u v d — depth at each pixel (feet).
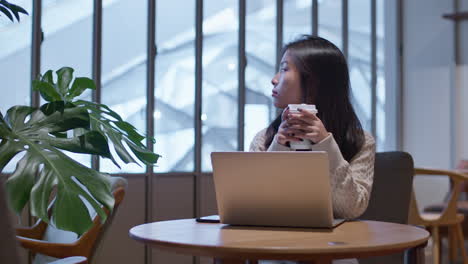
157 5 15.40
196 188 15.84
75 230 5.37
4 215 2.34
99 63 14.02
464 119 22.91
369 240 4.61
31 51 12.80
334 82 6.95
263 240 4.61
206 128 16.31
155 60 15.28
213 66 16.55
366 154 6.88
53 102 6.50
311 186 5.05
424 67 22.26
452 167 22.63
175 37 15.70
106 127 7.32
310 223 5.26
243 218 5.41
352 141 6.86
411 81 21.93
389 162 8.34
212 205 16.28
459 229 13.93
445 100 22.67
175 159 15.56
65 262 4.77
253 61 17.52
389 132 21.52
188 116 15.88
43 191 5.51
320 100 6.91
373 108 20.66
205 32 16.44
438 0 22.75
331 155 5.89
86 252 8.24
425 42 22.31
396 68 21.59
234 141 16.90
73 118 6.49
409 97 21.86
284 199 5.19
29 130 6.26
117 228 14.15
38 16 12.82
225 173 5.28
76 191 5.57
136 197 14.52
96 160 13.65
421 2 22.26
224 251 4.33
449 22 22.93
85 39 13.85
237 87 17.03
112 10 14.48
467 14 22.11
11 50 12.55
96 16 13.97
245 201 5.32
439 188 22.22
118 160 14.17
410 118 21.88
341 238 4.72
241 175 5.23
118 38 14.58
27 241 7.92
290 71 7.00
